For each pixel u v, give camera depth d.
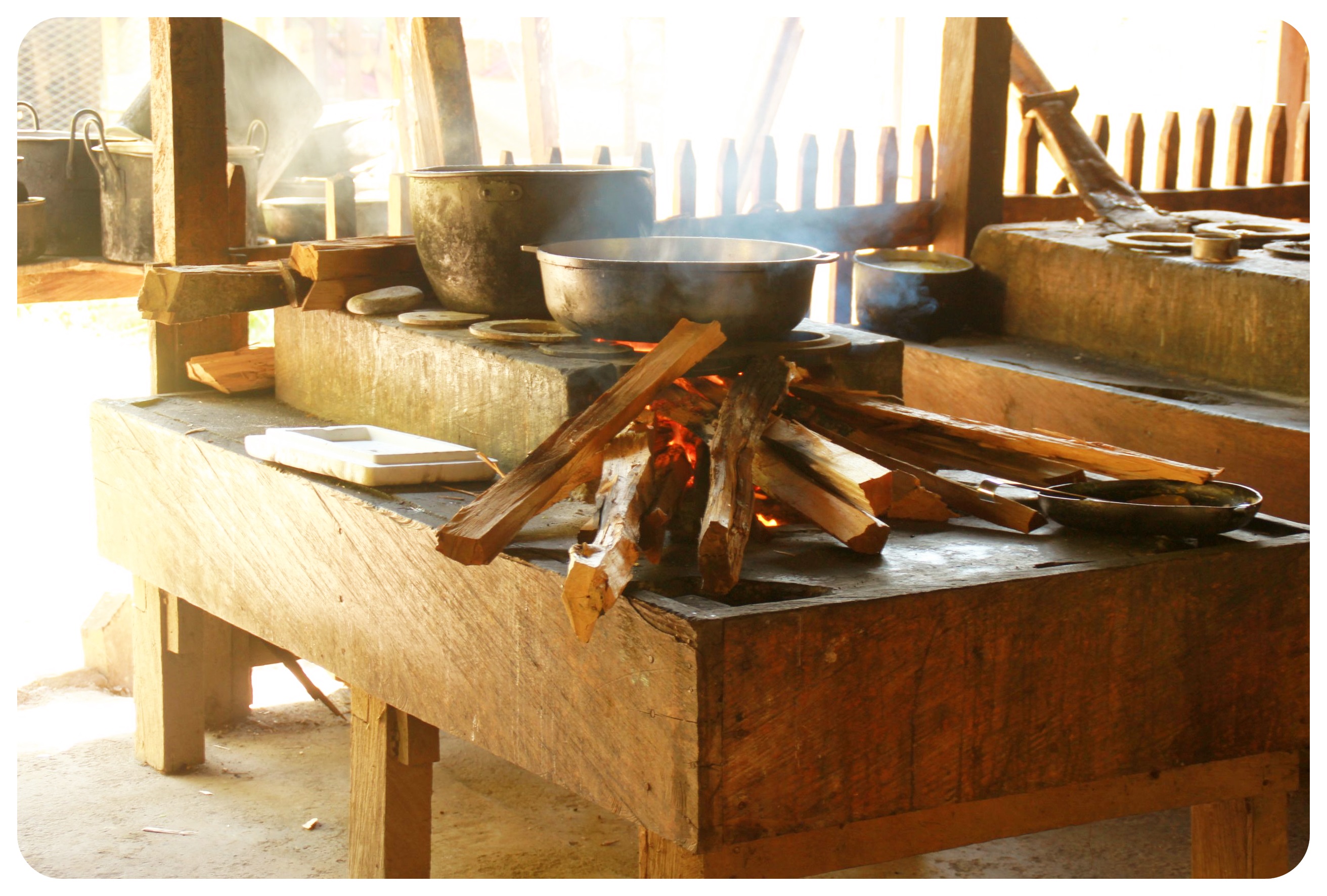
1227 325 4.82
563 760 2.63
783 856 2.46
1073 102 6.44
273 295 4.16
